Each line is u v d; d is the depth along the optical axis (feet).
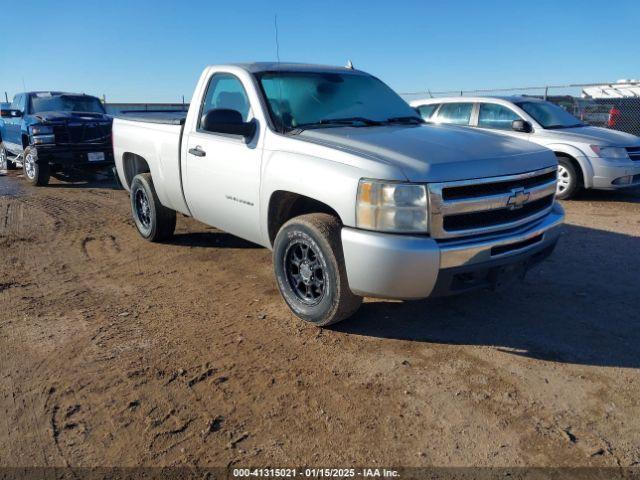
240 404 10.11
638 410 9.73
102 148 37.27
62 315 14.24
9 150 43.27
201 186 16.20
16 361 11.80
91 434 9.30
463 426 9.37
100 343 12.57
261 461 8.59
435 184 10.65
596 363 11.37
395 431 9.27
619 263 17.84
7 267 18.39
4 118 42.68
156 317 14.06
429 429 9.31
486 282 11.73
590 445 8.84
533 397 10.18
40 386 10.79
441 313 13.92
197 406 10.06
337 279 11.98
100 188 36.17
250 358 11.79
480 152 11.89
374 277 11.01
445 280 10.93
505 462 8.48
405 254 10.60
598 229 22.61
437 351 11.99
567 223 23.80
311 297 13.16
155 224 20.24
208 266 18.24
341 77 16.31
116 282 16.81
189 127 16.74
